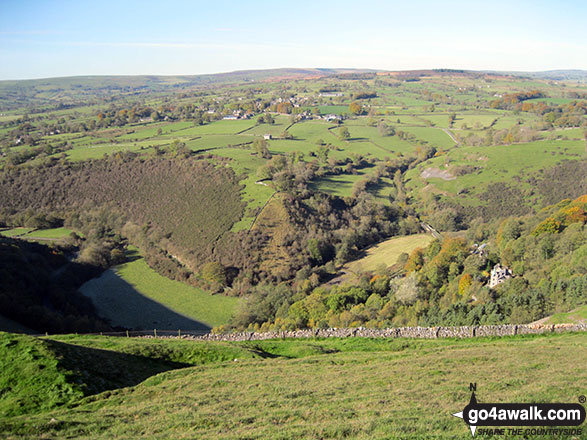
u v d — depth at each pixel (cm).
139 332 6053
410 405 1795
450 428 1521
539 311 4206
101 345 3022
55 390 2144
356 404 1861
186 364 2827
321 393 2050
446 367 2350
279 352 3216
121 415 1888
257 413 1833
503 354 2538
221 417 1802
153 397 2150
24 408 2019
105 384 2320
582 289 4069
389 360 2650
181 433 1658
